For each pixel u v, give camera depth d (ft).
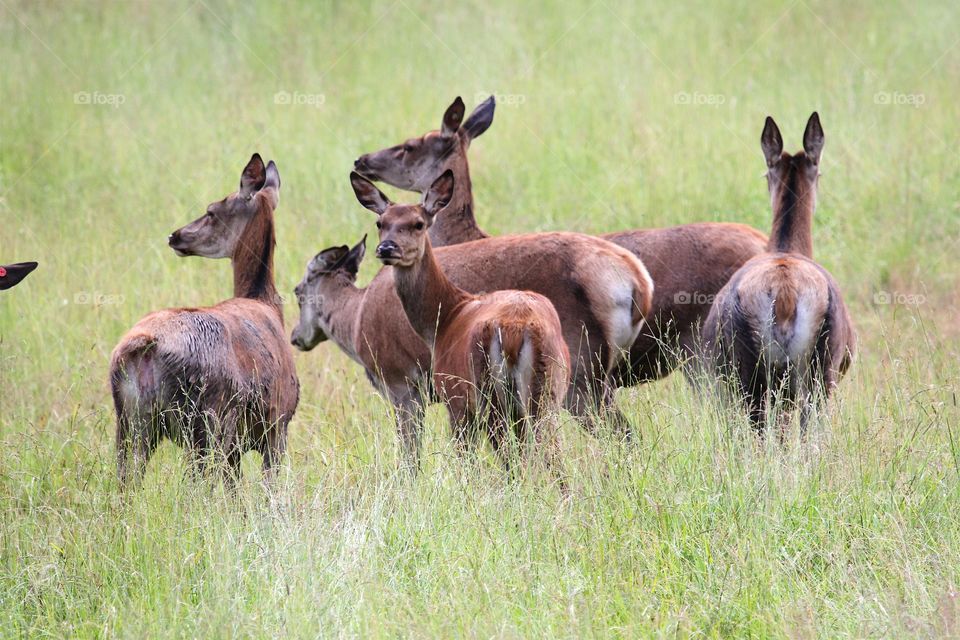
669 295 98.37
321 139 163.53
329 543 68.90
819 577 65.51
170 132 168.04
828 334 83.56
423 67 187.32
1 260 132.46
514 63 187.21
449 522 71.00
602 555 66.54
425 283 86.63
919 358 94.27
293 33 198.90
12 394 104.88
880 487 71.56
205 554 69.36
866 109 162.20
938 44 184.96
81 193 154.71
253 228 95.35
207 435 79.00
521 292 83.71
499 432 81.15
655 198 144.56
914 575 62.49
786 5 202.69
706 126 161.38
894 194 142.10
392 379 96.17
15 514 78.54
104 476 80.89
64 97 179.32
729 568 64.18
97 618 66.13
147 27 204.03
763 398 85.35
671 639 59.98
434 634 59.62
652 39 193.57
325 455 83.30
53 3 211.00
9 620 65.41
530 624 61.16
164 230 141.69
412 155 111.96
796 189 94.43
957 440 77.87
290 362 90.99
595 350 91.35
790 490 71.97
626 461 75.25
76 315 120.26
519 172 153.89
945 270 130.11
